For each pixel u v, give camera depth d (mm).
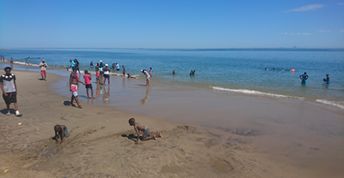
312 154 10812
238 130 13609
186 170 8992
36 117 14531
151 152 10078
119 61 94750
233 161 9805
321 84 31297
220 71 50812
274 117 16094
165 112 16844
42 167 8969
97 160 9375
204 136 12383
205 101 20406
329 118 15984
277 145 11680
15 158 9633
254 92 24703
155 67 62750
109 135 11891
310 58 117750
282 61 92500
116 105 18562
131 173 8586
